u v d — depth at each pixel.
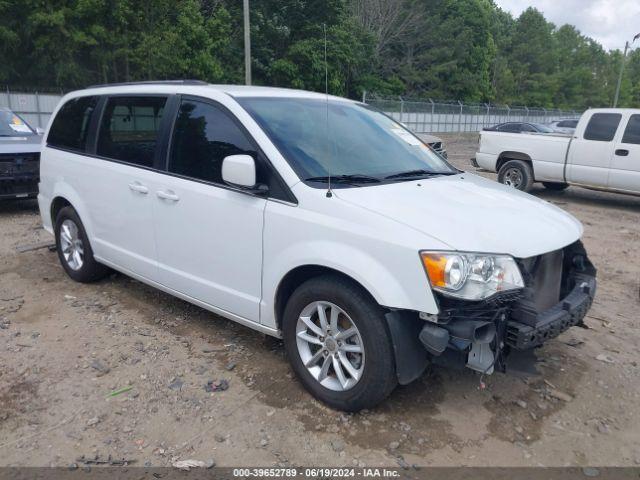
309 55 31.17
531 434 3.18
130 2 25.80
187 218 3.96
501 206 3.50
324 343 3.33
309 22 32.22
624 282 6.05
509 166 11.83
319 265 3.19
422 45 53.56
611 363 4.05
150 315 4.69
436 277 2.84
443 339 2.86
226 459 2.91
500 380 3.73
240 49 31.17
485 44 59.12
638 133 10.00
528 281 3.05
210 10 31.39
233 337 4.29
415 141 4.64
